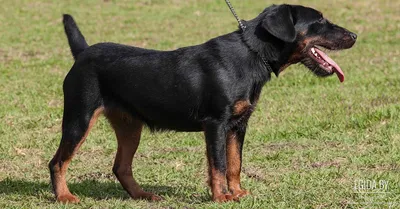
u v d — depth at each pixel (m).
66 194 8.42
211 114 8.00
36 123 12.78
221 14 27.80
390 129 11.65
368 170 9.60
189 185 9.16
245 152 10.80
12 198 8.61
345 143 11.08
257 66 8.05
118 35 23.70
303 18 8.30
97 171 10.00
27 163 10.46
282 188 8.75
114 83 8.30
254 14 27.55
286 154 10.53
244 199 8.04
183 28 24.97
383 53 19.69
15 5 29.22
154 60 8.23
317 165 9.98
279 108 13.59
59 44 22.12
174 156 10.66
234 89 7.91
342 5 29.03
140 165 10.24
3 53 20.50
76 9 28.73
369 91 14.82
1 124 12.67
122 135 8.72
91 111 8.34
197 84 8.02
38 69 18.03
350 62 18.44
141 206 8.15
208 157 8.06
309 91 15.12
